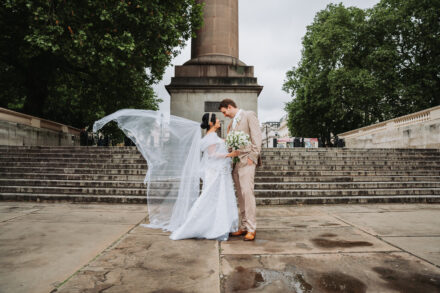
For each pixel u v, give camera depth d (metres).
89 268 2.52
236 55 16.12
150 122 4.27
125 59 12.29
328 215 5.07
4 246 3.13
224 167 3.77
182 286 2.16
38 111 16.03
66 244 3.23
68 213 5.12
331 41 23.16
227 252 2.98
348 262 2.67
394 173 8.70
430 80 21.08
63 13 10.66
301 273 2.41
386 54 20.92
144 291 2.08
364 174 8.54
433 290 2.09
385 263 2.64
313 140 18.52
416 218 4.78
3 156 9.74
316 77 25.45
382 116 24.12
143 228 4.02
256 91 14.84
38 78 15.36
